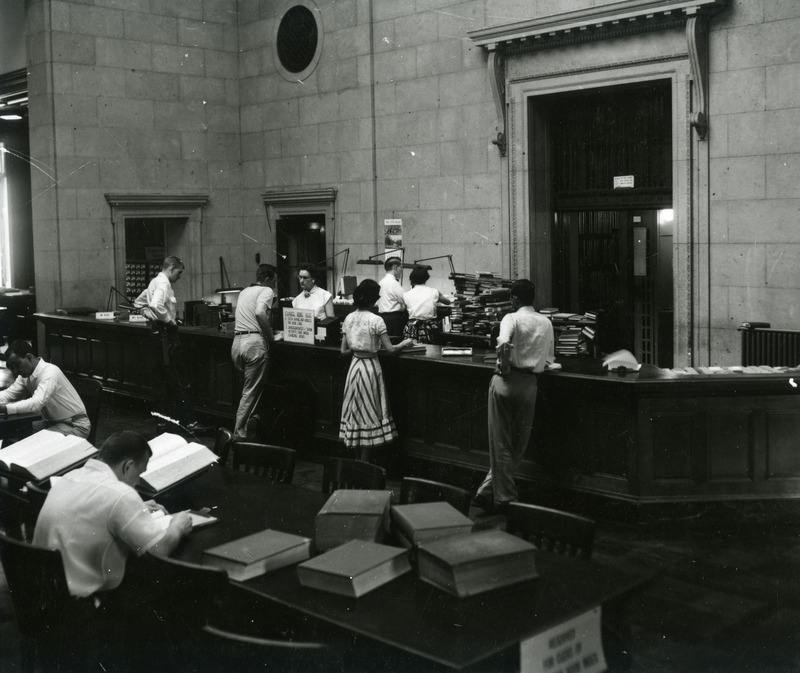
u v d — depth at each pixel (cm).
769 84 846
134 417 991
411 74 1147
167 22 1305
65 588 317
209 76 1352
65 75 1213
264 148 1357
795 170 836
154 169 1305
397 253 1183
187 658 297
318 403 784
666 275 996
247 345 805
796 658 384
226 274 1390
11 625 442
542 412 613
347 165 1236
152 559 310
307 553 327
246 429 808
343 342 690
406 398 707
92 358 1094
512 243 1055
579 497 599
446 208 1123
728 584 473
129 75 1272
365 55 1193
